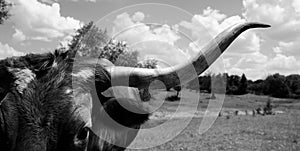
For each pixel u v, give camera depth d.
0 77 2.86
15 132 2.59
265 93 47.81
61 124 2.67
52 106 2.71
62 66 3.03
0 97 2.79
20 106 2.67
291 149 12.51
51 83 2.85
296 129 17.94
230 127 18.41
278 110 35.47
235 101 36.03
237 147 12.35
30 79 2.84
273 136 15.13
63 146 2.67
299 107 38.81
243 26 3.55
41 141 2.58
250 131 16.75
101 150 3.16
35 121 2.62
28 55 3.06
